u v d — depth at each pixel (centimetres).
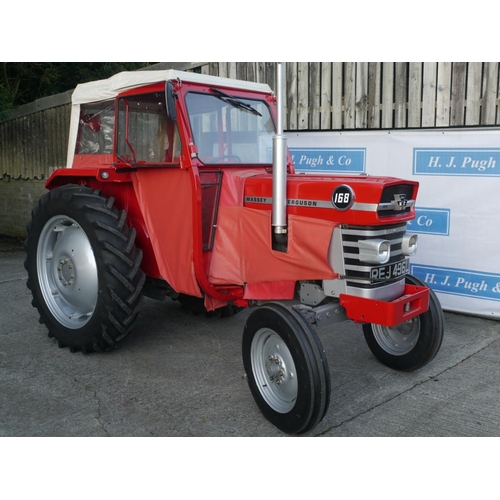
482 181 509
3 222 1064
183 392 371
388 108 566
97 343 422
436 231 543
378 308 321
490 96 507
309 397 298
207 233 380
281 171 339
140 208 417
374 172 576
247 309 562
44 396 364
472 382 386
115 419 333
